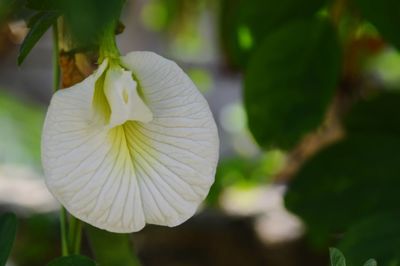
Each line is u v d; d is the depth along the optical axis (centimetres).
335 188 47
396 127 51
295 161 74
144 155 30
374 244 42
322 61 48
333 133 68
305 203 47
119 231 30
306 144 68
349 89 72
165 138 30
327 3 49
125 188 30
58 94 29
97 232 36
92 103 29
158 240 90
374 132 49
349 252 42
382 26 45
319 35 48
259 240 88
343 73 71
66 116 29
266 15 50
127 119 29
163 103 30
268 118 49
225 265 88
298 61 48
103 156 29
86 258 32
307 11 49
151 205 30
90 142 29
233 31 53
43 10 30
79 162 29
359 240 42
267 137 49
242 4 50
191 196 30
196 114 30
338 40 48
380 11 45
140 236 90
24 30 38
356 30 59
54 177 29
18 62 31
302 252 86
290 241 87
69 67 33
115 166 30
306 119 48
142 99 30
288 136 49
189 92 30
